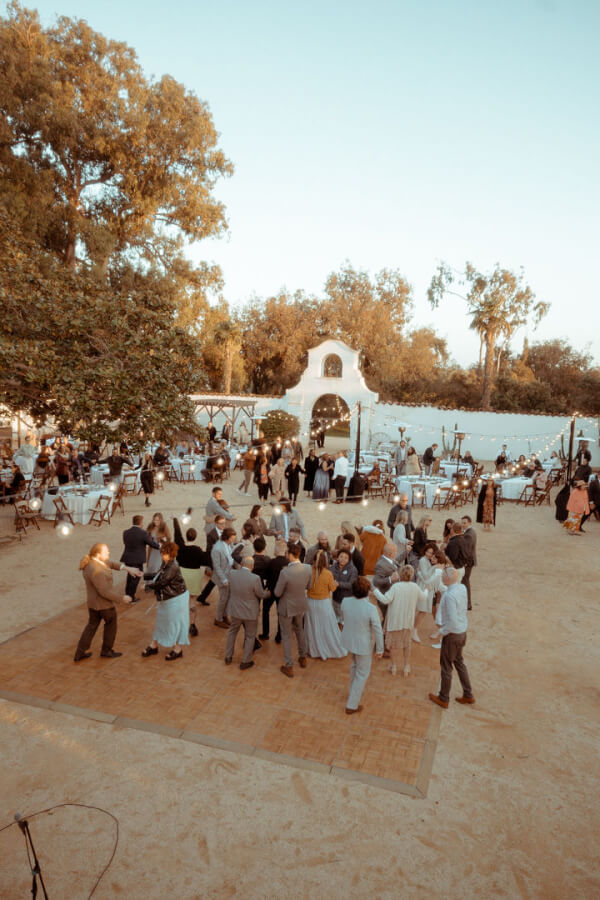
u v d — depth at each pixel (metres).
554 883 3.91
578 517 13.55
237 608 6.63
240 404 26.42
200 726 5.60
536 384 36.12
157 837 4.23
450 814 4.54
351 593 7.66
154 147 25.30
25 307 10.77
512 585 9.95
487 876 3.95
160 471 17.39
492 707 6.11
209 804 4.58
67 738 5.36
